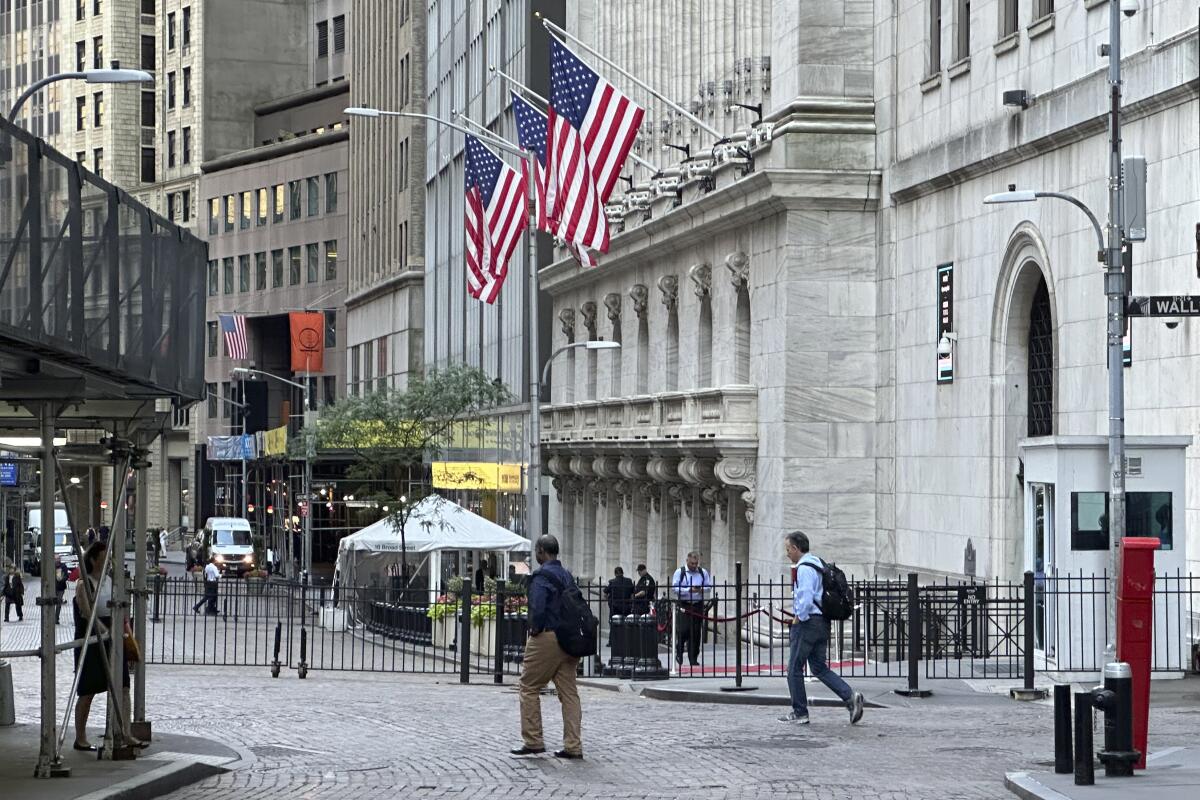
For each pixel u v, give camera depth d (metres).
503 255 44.28
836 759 19.98
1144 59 30.55
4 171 14.64
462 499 83.75
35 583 82.69
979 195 38.31
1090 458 27.69
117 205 17.83
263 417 133.38
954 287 39.53
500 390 73.50
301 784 18.34
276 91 146.38
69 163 16.33
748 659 36.50
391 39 109.62
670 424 51.31
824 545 43.75
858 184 43.44
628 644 32.75
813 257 43.75
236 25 145.12
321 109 136.38
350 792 17.67
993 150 37.00
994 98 37.47
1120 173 26.42
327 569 102.81
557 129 40.28
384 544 52.78
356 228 120.75
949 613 37.00
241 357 106.62
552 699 29.20
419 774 19.05
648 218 55.44
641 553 58.84
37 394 17.31
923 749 20.86
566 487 67.75
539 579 20.20
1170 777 17.11
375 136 114.62
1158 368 30.09
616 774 18.83
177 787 18.11
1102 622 27.66
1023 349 37.22
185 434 145.25
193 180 145.12
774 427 44.66
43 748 17.66
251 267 138.25
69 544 90.69
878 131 43.56
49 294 15.69
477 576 60.50
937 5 40.91
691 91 54.56
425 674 37.41
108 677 19.34
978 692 27.61
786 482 43.75
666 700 29.16
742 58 49.59
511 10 74.31
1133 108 31.00
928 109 40.97
